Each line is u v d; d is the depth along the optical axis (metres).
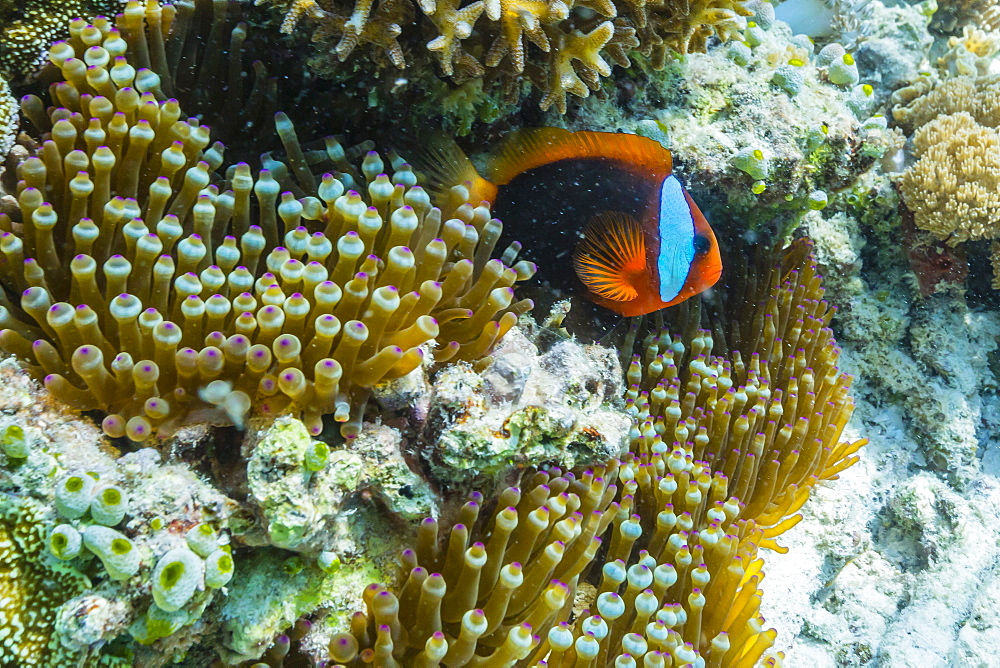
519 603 0.67
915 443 0.84
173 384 0.66
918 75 0.89
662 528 0.70
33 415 0.65
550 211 0.73
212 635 0.66
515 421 0.68
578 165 0.72
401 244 0.67
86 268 0.65
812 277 0.80
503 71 0.72
